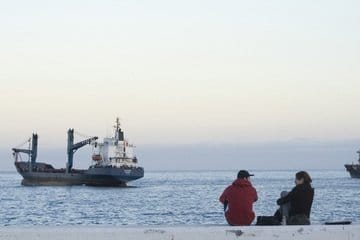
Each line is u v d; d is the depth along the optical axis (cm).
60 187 12756
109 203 8225
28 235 927
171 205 7762
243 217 1316
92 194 10781
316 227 988
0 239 920
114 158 12331
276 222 1311
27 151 13525
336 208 6694
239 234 974
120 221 5372
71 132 13012
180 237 961
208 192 12506
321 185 17250
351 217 5400
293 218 1300
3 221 5303
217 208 7075
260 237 977
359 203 7744
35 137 13538
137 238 952
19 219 5541
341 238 988
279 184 19575
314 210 6347
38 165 13588
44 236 930
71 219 5600
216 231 969
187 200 9088
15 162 13700
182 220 5416
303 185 1314
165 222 5216
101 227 985
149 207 7356
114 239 945
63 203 8206
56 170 13388
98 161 12538
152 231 956
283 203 1321
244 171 1352
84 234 939
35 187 12962
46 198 9519
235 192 1327
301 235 984
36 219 5553
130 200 9050
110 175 12100
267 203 7869
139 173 12250
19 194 10794
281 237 981
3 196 10088
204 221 5269
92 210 6831
